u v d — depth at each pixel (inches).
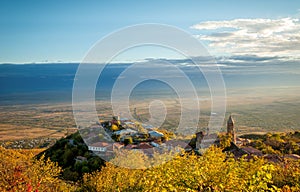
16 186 340.2
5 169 420.5
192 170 364.5
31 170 594.6
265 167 336.5
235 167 370.9
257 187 322.0
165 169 396.2
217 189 327.3
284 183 508.1
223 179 332.8
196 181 336.8
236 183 328.5
